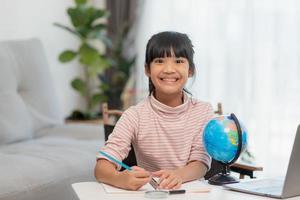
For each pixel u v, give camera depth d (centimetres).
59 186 237
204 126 167
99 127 334
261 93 377
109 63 399
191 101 179
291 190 136
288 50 366
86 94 421
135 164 198
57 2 414
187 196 138
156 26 416
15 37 375
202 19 397
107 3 432
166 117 173
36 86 332
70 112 433
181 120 174
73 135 321
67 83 430
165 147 173
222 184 152
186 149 174
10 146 290
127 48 427
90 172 257
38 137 325
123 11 426
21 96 324
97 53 395
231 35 387
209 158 174
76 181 247
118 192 143
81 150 277
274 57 371
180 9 405
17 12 376
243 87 383
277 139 374
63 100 426
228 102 389
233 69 387
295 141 130
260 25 374
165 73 166
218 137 151
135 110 175
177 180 149
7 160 242
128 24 424
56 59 416
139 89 421
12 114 304
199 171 166
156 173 153
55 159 252
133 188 145
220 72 393
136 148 177
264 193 139
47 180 232
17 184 218
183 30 404
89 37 396
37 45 344
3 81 308
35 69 334
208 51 395
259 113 378
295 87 366
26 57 332
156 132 173
